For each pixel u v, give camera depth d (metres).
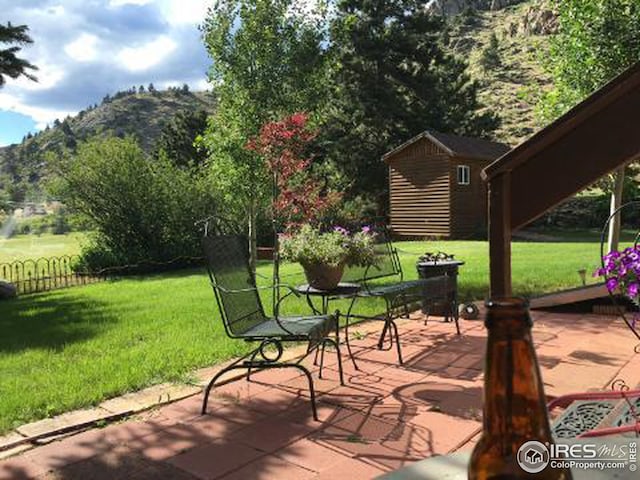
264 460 2.90
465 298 7.26
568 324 5.70
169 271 15.16
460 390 3.86
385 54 26.95
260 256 15.77
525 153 2.63
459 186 21.67
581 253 12.91
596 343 4.93
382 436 3.15
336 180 24.91
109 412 3.56
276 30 9.49
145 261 14.98
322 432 3.23
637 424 1.94
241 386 4.06
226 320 3.67
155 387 4.06
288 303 7.05
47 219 15.62
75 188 15.24
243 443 3.11
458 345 5.05
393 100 26.59
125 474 2.78
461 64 30.64
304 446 3.05
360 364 4.53
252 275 4.46
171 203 15.75
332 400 3.73
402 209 22.73
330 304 6.88
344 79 26.55
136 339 5.55
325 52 9.84
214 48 9.55
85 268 14.88
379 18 27.34
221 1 9.50
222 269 3.91
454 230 21.44
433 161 21.69
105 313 7.29
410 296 5.30
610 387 3.72
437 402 3.65
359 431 3.23
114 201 15.28
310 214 9.33
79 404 3.69
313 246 4.48
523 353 0.80
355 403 3.67
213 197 15.83
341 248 4.54
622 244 15.15
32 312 8.00
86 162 15.48
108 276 14.22
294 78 9.66
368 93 26.59
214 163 10.14
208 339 5.38
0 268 14.84
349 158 26.59
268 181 9.63
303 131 8.84
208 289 9.42
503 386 0.80
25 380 4.25
